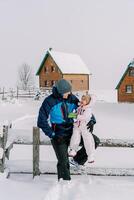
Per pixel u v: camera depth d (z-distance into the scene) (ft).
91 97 22.00
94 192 19.98
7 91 211.82
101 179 23.00
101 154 40.65
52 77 227.81
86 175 23.81
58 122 21.85
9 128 24.11
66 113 21.84
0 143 23.04
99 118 97.66
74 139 21.79
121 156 39.27
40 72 234.58
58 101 21.75
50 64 228.84
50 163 23.91
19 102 161.07
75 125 21.98
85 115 21.75
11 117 94.94
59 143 21.81
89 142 21.68
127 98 192.54
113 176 24.18
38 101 172.35
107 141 22.81
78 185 21.38
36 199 18.60
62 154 21.71
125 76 192.34
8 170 23.76
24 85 285.64
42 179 23.02
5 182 21.84
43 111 21.43
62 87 21.54
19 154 39.37
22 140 23.62
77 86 228.84
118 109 126.82
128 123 82.89
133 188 20.94
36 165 23.27
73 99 22.44
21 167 24.40
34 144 23.18
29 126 74.18
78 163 23.34
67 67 225.76
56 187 20.47
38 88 218.18
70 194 19.56
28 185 21.43
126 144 22.74
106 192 20.04
